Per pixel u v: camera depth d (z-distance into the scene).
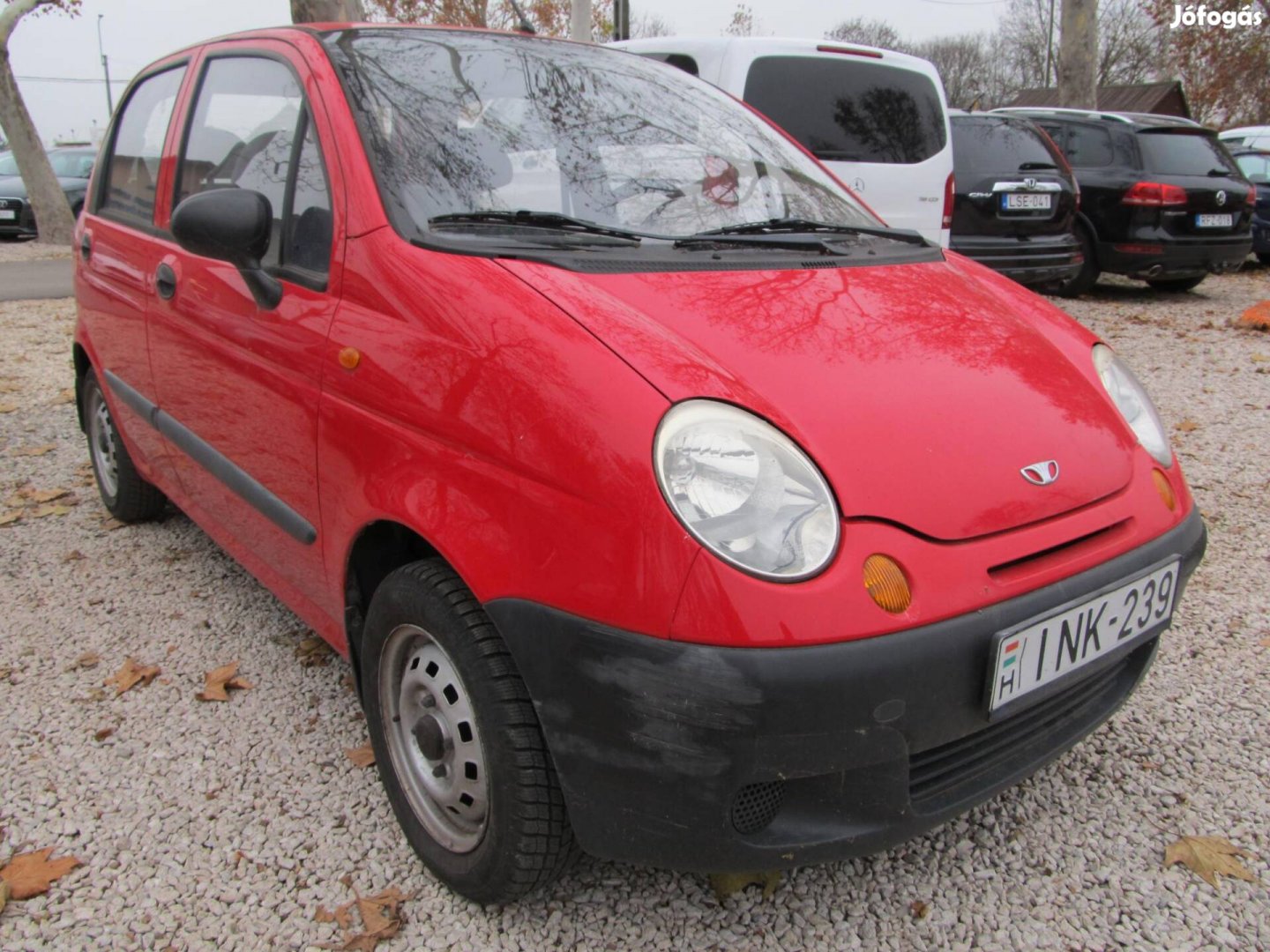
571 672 1.66
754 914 2.05
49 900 2.07
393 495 1.96
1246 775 2.50
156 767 2.50
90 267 3.69
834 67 6.11
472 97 2.54
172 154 3.18
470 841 1.99
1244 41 28.23
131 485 3.83
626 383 1.70
